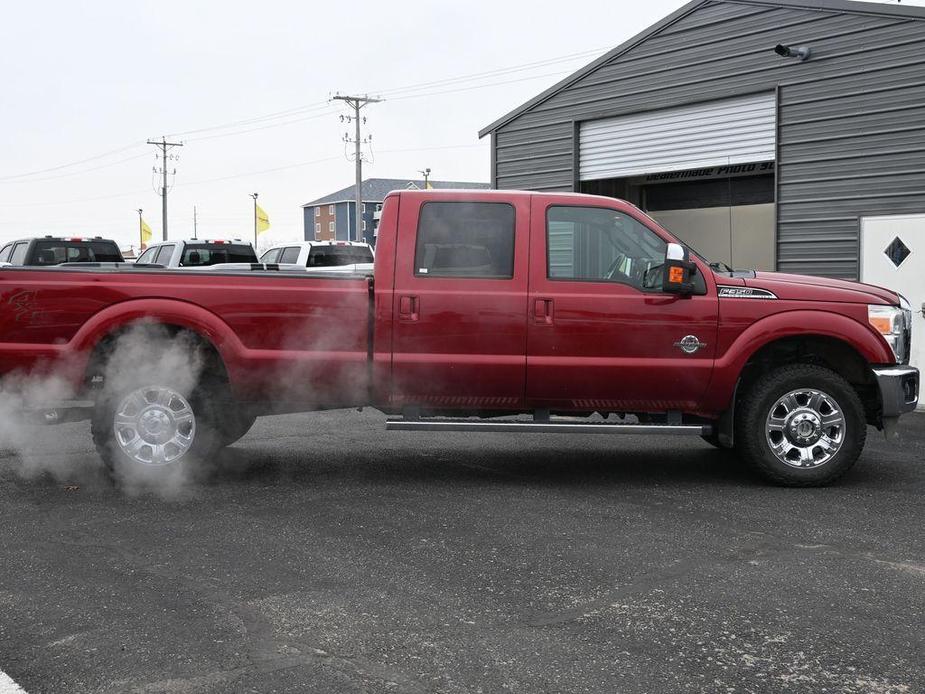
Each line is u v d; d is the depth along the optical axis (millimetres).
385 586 4250
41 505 5816
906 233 11086
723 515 5605
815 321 6363
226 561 4633
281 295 6305
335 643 3582
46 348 6230
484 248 6371
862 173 12523
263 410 6520
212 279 6305
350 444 8125
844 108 12680
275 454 7617
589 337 6324
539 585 4273
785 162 13445
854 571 4500
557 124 17094
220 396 6500
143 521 5422
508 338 6312
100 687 3186
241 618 3840
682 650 3527
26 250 18125
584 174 16734
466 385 6395
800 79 13195
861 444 6395
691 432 6484
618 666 3377
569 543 4973
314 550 4832
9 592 4164
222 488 6316
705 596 4133
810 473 6395
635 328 6332
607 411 6531
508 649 3525
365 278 6359
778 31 13453
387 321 6301
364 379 6410
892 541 5035
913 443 8258
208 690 3164
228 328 6289
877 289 6680
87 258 18641
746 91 13938
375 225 6711
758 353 6648
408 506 5816
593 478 6715
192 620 3814
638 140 15805
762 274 6859
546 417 6551
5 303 6203
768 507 5820
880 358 6426
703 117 14750
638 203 17641
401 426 6387
